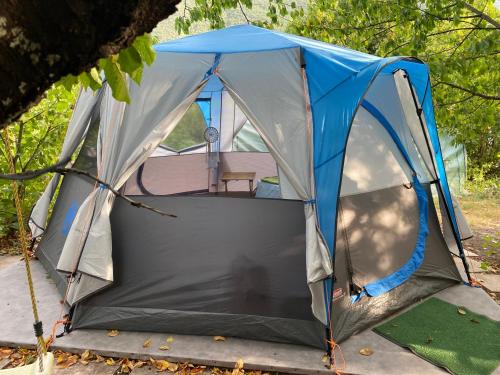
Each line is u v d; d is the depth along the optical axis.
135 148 3.56
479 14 5.11
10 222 6.03
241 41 3.88
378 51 6.66
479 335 3.55
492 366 3.14
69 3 0.51
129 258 3.61
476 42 4.78
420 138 4.52
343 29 6.50
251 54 3.63
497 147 11.20
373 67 3.30
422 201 4.45
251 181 5.20
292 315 3.38
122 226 3.65
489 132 10.70
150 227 3.64
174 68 3.67
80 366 3.20
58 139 6.25
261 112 3.46
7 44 0.51
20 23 0.50
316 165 3.38
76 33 0.54
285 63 3.56
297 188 3.38
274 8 6.68
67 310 3.88
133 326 3.53
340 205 3.71
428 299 4.20
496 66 5.37
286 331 3.37
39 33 0.52
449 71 5.08
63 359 3.25
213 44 3.85
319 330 3.33
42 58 0.54
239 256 3.52
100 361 3.26
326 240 3.27
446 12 5.25
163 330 3.51
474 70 5.34
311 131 3.42
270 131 3.44
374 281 3.82
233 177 5.22
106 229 3.51
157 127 3.55
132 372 3.13
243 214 3.60
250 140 6.02
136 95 3.62
